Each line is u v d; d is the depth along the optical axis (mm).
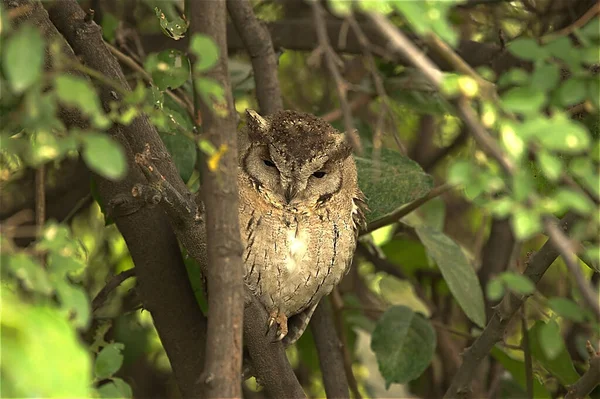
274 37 9750
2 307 3309
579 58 4422
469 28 10469
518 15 9961
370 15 3904
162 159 6469
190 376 7641
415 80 9164
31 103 3771
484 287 10367
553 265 11133
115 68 6238
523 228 3861
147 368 11688
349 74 10773
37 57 3553
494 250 10406
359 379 11508
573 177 5301
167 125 5227
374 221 8633
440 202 9984
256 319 6746
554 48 4434
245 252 7902
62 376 3293
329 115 9523
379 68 9805
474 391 10539
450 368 10836
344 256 8141
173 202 5984
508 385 10273
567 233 6230
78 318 3754
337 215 8031
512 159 3994
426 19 3852
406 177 8258
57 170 10211
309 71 11305
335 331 9000
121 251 10852
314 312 8773
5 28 3941
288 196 7809
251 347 6828
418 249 10477
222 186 4281
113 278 7789
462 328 11594
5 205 10195
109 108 6215
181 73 5406
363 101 9922
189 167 7816
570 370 8039
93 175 7121
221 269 4238
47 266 4297
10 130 5457
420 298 10781
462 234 12281
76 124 6199
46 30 6133
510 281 4230
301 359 10570
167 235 7328
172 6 7496
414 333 8719
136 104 4199
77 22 6125
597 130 6051
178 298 7480
